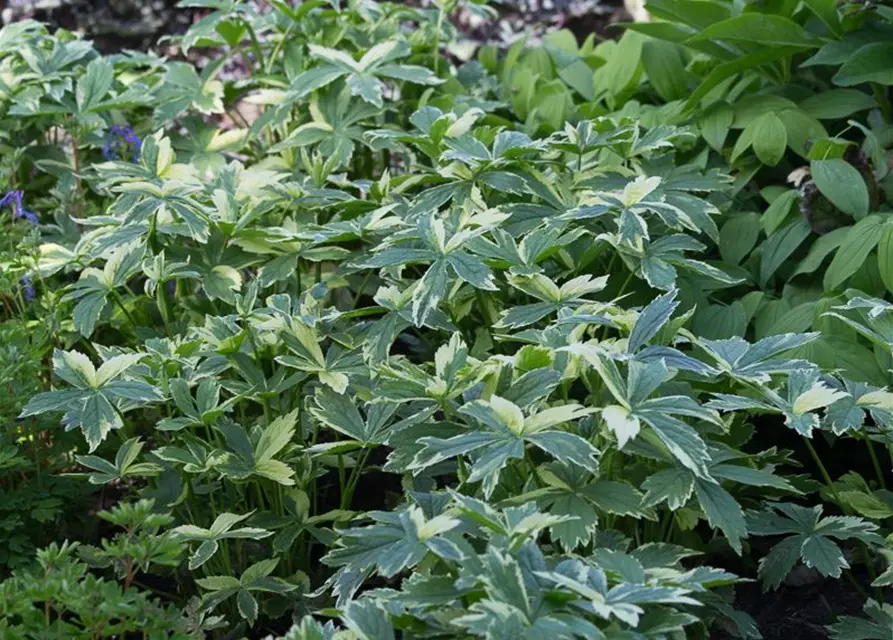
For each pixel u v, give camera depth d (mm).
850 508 2357
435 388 2086
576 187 2828
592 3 5066
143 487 2836
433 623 1741
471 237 2285
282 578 2445
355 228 2586
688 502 2229
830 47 3182
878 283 2730
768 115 3068
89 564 2311
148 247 2777
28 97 3469
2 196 3311
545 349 2084
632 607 1610
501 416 1892
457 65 4887
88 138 3537
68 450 2600
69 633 1883
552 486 2031
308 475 2432
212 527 2197
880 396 2160
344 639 1813
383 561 1825
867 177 2943
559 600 1660
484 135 2926
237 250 2840
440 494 2102
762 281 2959
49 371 2842
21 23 3715
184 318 2912
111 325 3004
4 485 2605
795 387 2123
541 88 3719
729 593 2295
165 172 2910
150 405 2621
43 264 2723
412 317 2340
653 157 3000
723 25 3139
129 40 4949
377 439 2221
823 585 2482
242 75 4855
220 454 2283
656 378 1912
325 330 2559
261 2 4680
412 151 3553
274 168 3439
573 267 2738
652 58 3533
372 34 3840
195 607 2264
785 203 2965
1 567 2469
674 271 2514
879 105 3234
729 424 2268
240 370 2422
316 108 3447
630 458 2316
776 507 2264
